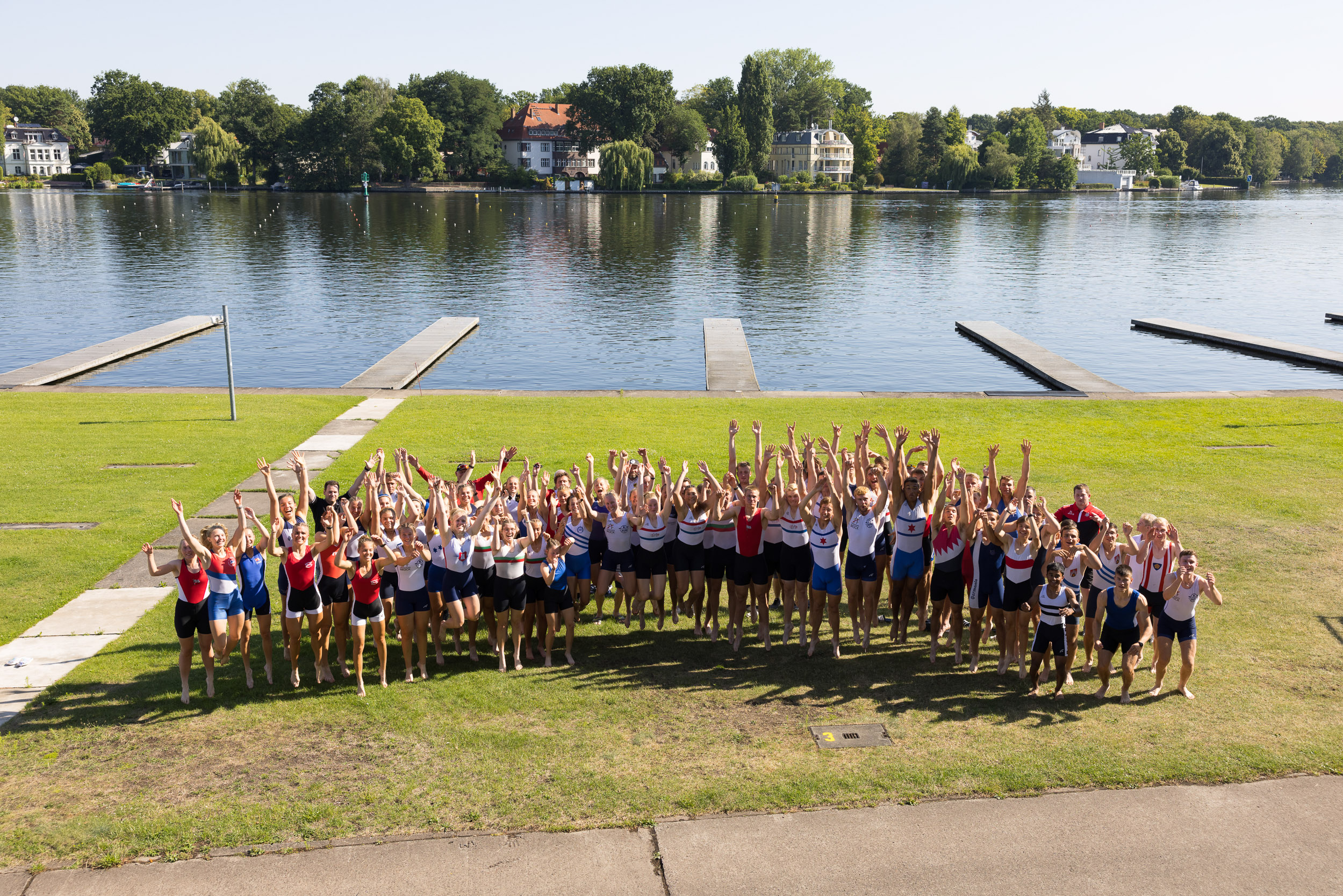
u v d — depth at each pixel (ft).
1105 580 35.17
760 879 24.86
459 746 31.22
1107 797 28.14
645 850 26.07
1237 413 76.23
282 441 67.15
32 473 59.36
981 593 36.01
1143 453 65.05
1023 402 81.20
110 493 55.67
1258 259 239.91
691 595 40.55
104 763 29.96
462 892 24.47
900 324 147.54
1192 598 33.37
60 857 25.64
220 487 56.85
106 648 37.47
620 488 43.47
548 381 108.88
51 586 42.98
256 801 28.09
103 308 153.79
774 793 28.37
